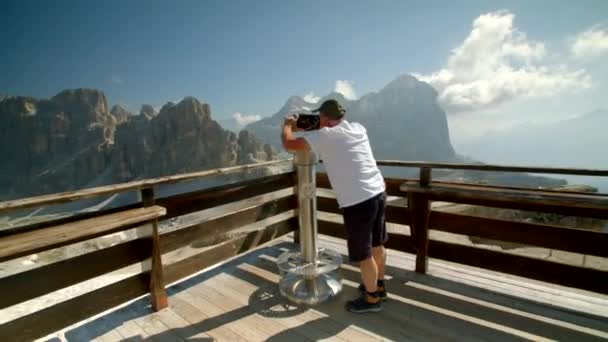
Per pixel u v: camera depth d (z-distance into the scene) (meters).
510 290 2.72
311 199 2.64
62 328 2.18
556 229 2.45
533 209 2.52
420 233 3.02
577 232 2.37
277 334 2.26
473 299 2.61
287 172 3.86
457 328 2.25
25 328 2.04
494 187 2.77
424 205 2.96
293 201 3.97
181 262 2.89
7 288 1.95
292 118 2.44
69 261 2.19
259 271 3.30
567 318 2.33
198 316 2.52
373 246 2.48
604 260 6.00
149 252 2.55
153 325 2.41
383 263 2.53
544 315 2.37
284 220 3.90
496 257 2.71
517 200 2.42
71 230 2.06
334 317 2.44
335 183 2.27
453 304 2.54
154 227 2.54
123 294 2.47
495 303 2.54
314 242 2.69
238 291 2.89
